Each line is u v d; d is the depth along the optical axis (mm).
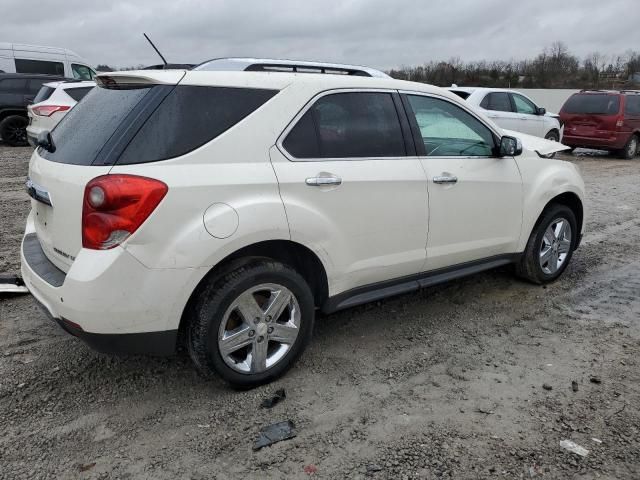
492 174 4234
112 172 2688
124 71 3145
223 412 3045
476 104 12312
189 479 2545
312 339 3928
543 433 2885
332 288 3451
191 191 2781
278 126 3131
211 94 2990
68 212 2803
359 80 3588
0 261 5355
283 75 3271
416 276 3957
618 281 5188
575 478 2557
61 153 3061
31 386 3246
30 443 2762
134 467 2615
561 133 14516
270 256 3287
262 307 3184
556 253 5008
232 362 3109
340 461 2668
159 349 2896
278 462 2656
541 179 4668
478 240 4250
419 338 3971
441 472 2590
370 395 3229
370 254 3574
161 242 2727
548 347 3852
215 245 2838
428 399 3193
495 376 3451
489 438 2842
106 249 2674
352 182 3363
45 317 4145
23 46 17969
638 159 15164
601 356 3721
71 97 11617
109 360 3559
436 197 3842
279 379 3369
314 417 3012
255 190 2982
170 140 2828
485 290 4898
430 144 3900
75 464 2627
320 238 3256
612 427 2932
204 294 2945
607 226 7332
